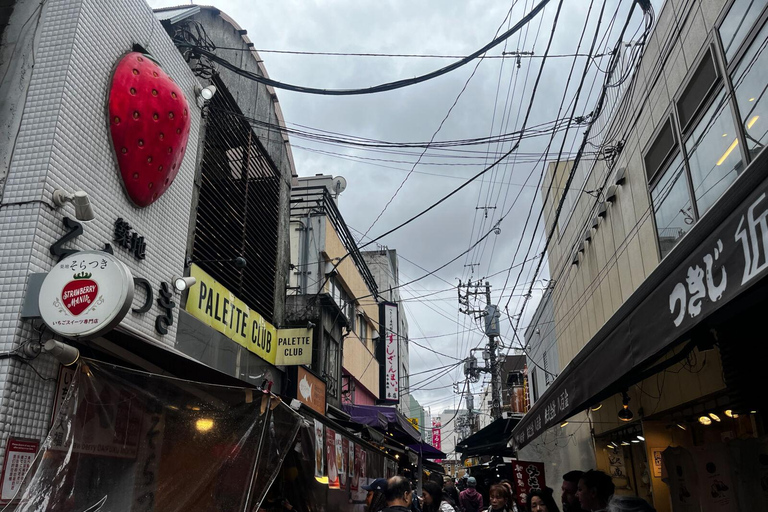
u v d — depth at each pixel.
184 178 7.55
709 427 7.66
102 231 5.59
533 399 20.81
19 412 4.34
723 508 6.25
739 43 5.71
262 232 11.59
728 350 5.54
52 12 5.59
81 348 5.15
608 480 5.06
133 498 3.98
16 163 4.99
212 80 9.45
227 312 9.16
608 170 10.23
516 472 11.37
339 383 16.92
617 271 9.89
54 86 5.24
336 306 15.70
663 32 7.73
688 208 6.98
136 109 5.93
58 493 3.76
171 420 4.30
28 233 4.71
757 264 2.88
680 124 7.21
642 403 9.30
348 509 7.69
